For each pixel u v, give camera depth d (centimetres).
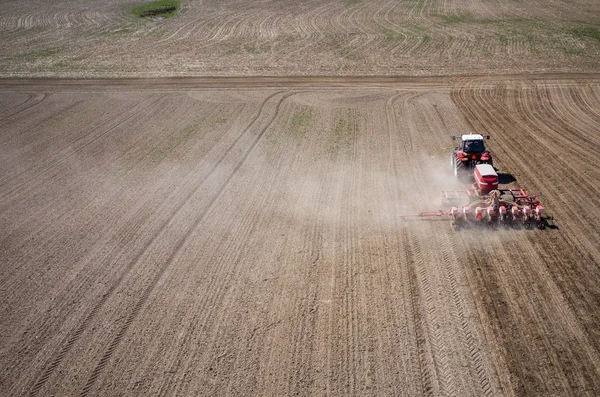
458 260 1478
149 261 1547
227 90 3356
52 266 1546
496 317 1242
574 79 3300
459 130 2538
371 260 1500
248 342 1200
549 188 1892
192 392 1070
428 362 1119
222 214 1814
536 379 1063
